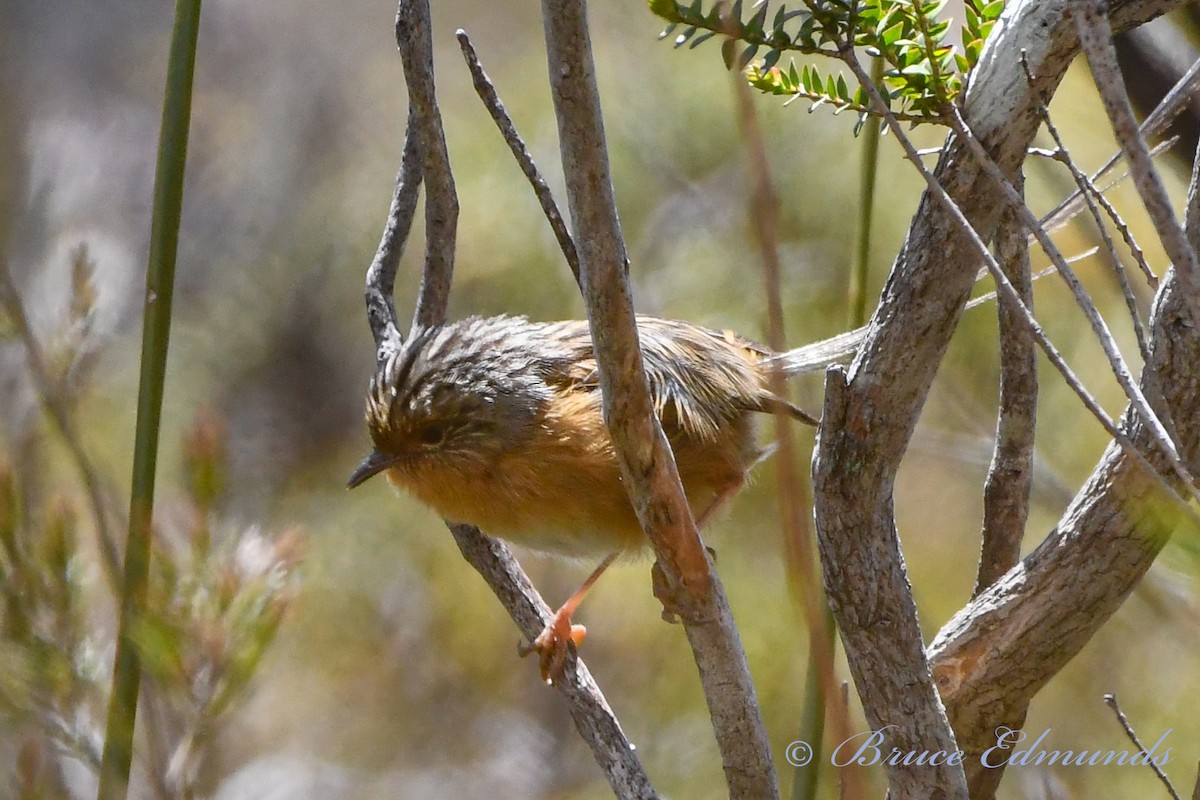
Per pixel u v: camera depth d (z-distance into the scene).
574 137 5.21
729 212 14.59
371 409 9.55
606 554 9.37
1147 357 5.34
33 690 6.65
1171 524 4.88
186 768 6.35
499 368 9.18
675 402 9.06
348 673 16.50
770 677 13.21
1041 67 5.46
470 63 6.15
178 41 6.65
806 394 12.32
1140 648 12.88
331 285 19.34
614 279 5.45
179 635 6.22
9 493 6.72
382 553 16.75
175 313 19.28
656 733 14.88
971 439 11.95
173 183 6.64
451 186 9.38
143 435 6.53
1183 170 9.15
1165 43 9.55
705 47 15.44
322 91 22.06
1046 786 8.32
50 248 17.19
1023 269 6.91
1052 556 6.44
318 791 15.99
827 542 6.14
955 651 6.63
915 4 5.69
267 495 17.34
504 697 16.81
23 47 20.92
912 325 5.77
